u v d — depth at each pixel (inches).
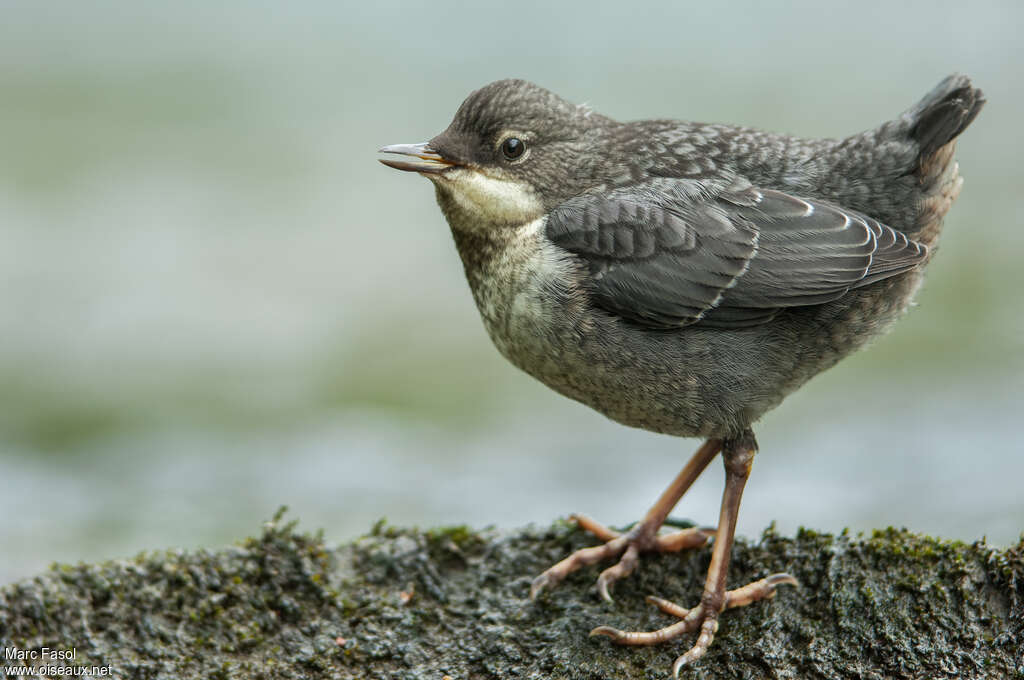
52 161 829.8
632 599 279.7
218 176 826.2
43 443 567.5
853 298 279.7
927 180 287.7
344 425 578.2
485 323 294.5
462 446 557.3
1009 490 471.2
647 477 516.1
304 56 1013.2
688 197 281.0
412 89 953.5
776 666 255.6
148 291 674.8
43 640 268.1
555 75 938.1
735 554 282.0
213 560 286.0
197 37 1045.2
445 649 270.4
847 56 960.9
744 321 277.9
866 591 261.7
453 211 288.7
